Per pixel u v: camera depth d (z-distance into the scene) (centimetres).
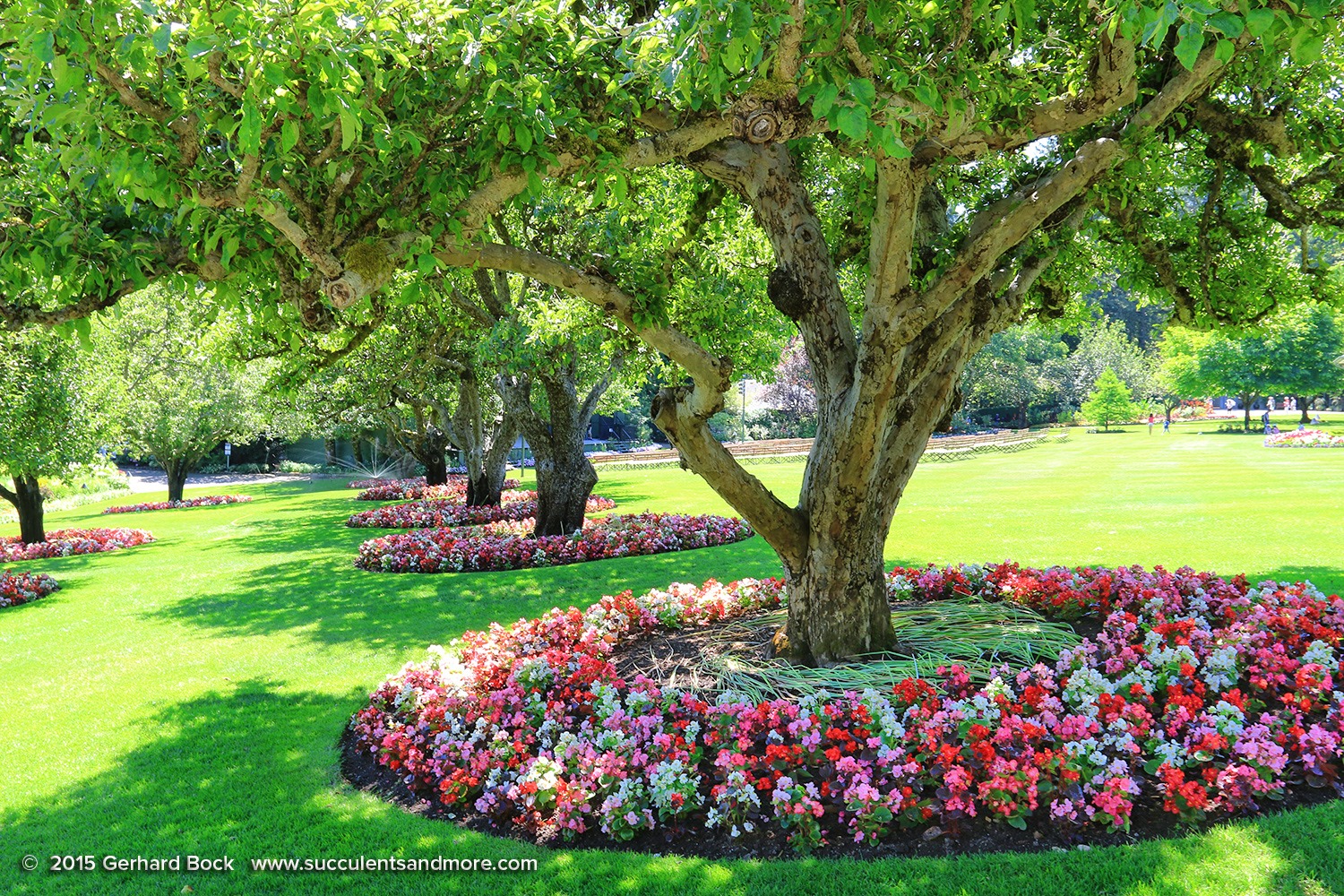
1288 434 3509
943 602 688
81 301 351
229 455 5191
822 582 546
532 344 1119
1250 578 855
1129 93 417
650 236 835
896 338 473
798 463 4034
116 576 1393
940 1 395
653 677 555
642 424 6550
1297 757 400
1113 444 4256
